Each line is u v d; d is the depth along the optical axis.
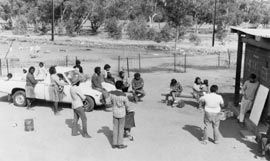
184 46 48.72
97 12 63.44
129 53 39.69
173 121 13.91
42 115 14.34
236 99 15.84
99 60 32.31
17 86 15.51
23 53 35.75
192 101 17.33
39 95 14.86
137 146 11.16
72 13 62.97
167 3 43.69
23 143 11.21
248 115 13.82
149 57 36.41
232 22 68.25
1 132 12.16
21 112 14.71
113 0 66.25
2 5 68.44
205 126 11.40
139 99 17.09
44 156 10.28
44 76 15.40
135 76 16.88
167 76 24.55
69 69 15.60
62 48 41.97
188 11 44.34
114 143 10.88
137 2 72.25
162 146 11.20
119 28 57.34
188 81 22.78
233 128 13.20
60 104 16.12
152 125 13.34
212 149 11.05
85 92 14.86
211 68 29.28
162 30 52.69
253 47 14.58
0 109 15.09
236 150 10.99
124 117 10.80
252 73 14.38
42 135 11.97
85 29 70.69
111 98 10.77
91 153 10.55
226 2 71.31
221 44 53.09
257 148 11.17
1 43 44.25
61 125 13.07
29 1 69.06
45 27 61.72
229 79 23.84
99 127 12.93
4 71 24.41
